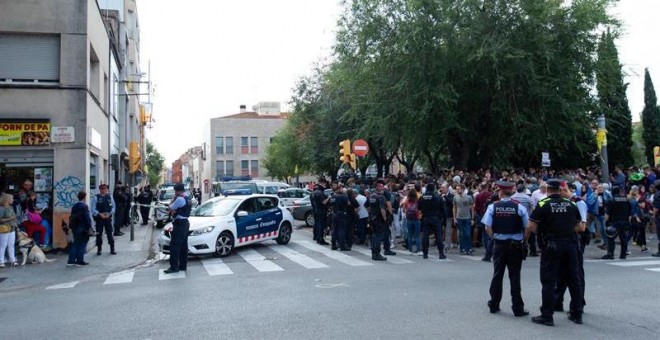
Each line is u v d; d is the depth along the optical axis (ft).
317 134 122.72
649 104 151.64
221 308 24.23
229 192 89.10
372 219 41.52
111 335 20.10
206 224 43.68
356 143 64.80
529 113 64.75
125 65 99.66
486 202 43.47
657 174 66.44
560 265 21.94
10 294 30.55
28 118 47.14
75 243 40.45
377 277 32.37
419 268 36.27
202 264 40.34
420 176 66.39
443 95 62.59
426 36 63.93
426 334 19.45
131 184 80.79
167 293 28.32
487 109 68.80
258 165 246.06
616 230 39.65
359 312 22.95
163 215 74.69
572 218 21.38
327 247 50.85
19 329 21.47
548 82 63.77
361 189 53.47
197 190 147.23
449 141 75.66
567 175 61.98
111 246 46.21
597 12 64.54
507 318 21.88
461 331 19.86
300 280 31.76
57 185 47.55
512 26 63.16
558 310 23.52
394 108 67.46
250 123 246.88
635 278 31.53
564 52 65.41
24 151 47.34
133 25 137.28
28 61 47.91
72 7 48.83
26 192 46.42
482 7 63.98
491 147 73.77
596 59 66.74
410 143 70.90
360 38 69.87
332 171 133.18
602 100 76.33
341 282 30.71
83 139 48.47
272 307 24.23
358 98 76.84
